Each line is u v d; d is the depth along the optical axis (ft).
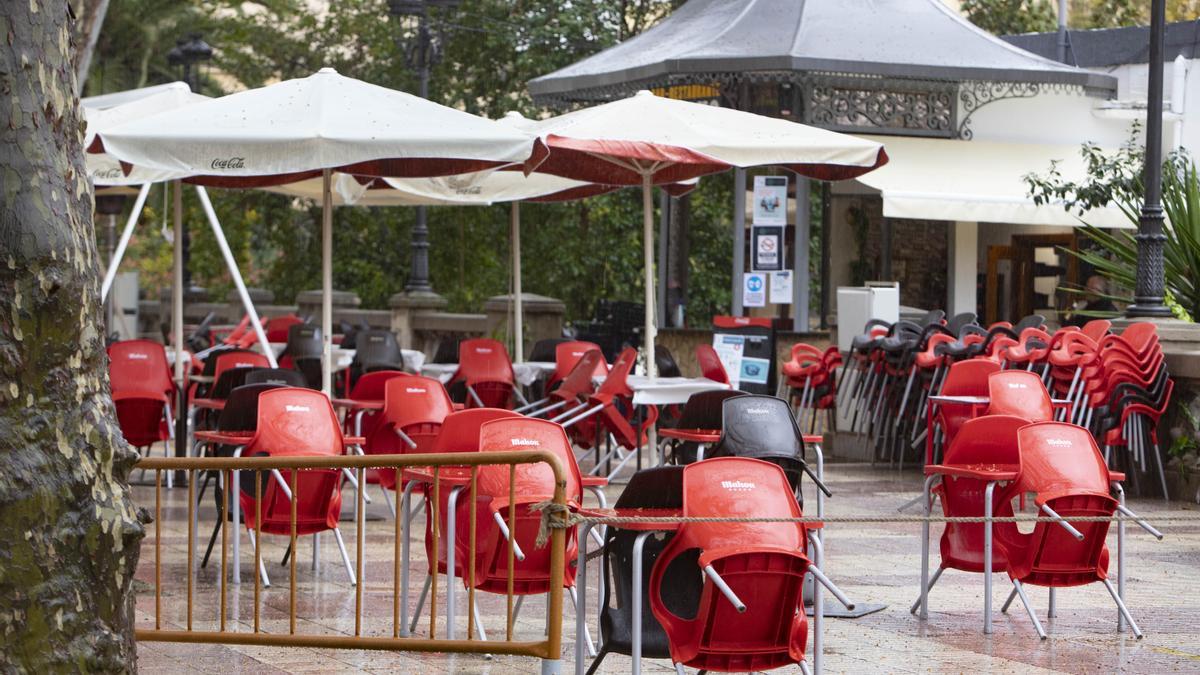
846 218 71.92
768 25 69.36
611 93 71.26
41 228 14.30
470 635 20.51
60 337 14.40
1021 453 26.02
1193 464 45.60
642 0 103.04
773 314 66.18
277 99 36.32
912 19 71.26
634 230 98.37
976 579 31.96
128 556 14.85
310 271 113.80
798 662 19.65
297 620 26.86
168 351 51.21
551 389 49.42
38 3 14.48
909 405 52.21
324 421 29.66
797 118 68.69
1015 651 25.23
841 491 45.88
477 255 106.52
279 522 29.71
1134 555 35.78
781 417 28.04
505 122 45.78
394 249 111.14
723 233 74.64
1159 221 48.65
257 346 60.13
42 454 14.26
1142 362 44.93
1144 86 82.38
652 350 41.75
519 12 101.19
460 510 24.35
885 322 54.13
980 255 78.13
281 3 110.42
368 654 24.56
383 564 32.81
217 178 45.80
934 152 71.15
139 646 25.03
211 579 30.76
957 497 27.50
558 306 80.84
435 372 50.39
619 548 20.75
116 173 45.03
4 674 14.03
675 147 38.37
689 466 19.99
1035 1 119.34
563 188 51.98
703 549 19.44
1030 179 63.72
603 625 20.59
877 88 70.38
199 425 46.50
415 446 33.99
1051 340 46.19
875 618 27.86
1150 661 24.68
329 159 34.30
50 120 14.51
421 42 78.89
